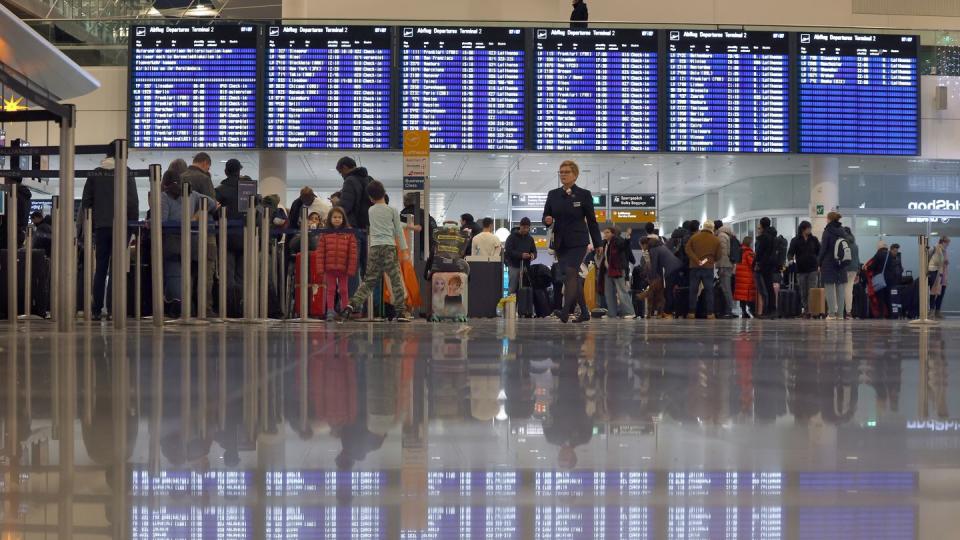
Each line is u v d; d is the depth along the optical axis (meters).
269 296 11.50
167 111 18.84
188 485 1.35
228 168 11.09
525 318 15.76
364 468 1.50
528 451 1.69
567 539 1.03
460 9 21.45
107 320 10.37
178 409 2.33
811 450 1.72
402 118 18.97
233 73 18.84
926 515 1.16
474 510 1.18
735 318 17.45
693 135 19.17
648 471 1.48
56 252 8.55
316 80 18.91
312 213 12.37
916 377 3.48
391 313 11.68
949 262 24.45
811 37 19.34
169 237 10.03
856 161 20.81
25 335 6.26
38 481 1.38
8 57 10.38
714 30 19.20
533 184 24.19
